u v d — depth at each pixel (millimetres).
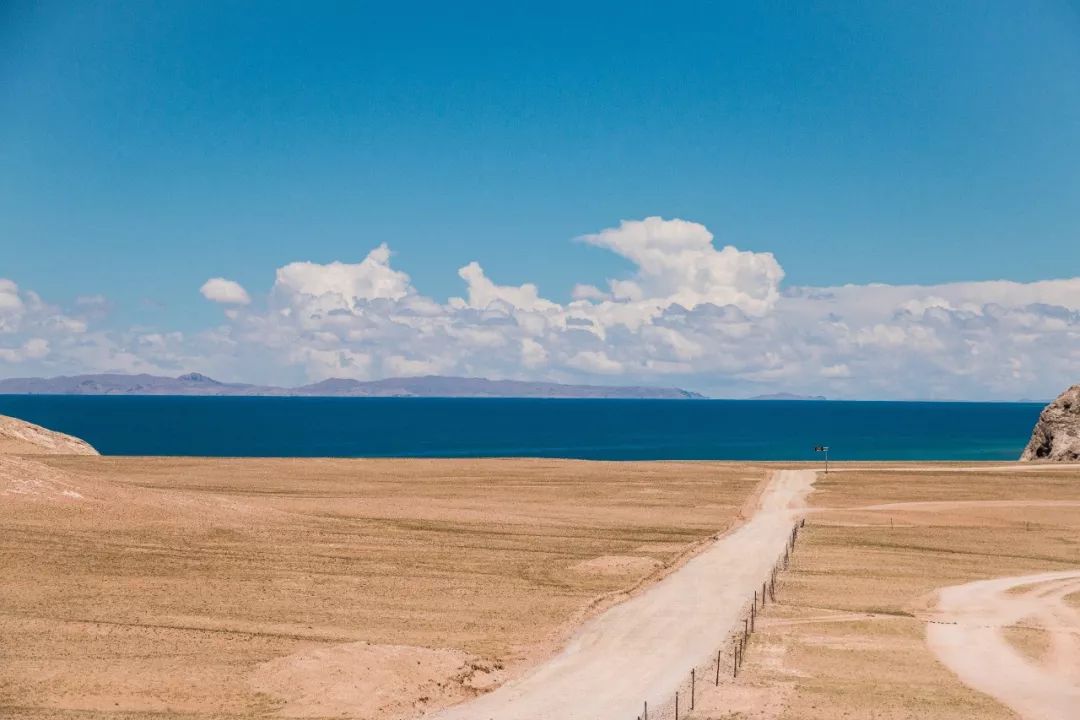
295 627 52906
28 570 62625
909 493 117438
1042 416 167625
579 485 123000
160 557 68812
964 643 52406
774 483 126812
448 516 94188
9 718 36531
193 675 42469
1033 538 88125
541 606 59719
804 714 39938
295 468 134750
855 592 65000
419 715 39562
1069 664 48719
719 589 65125
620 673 46094
